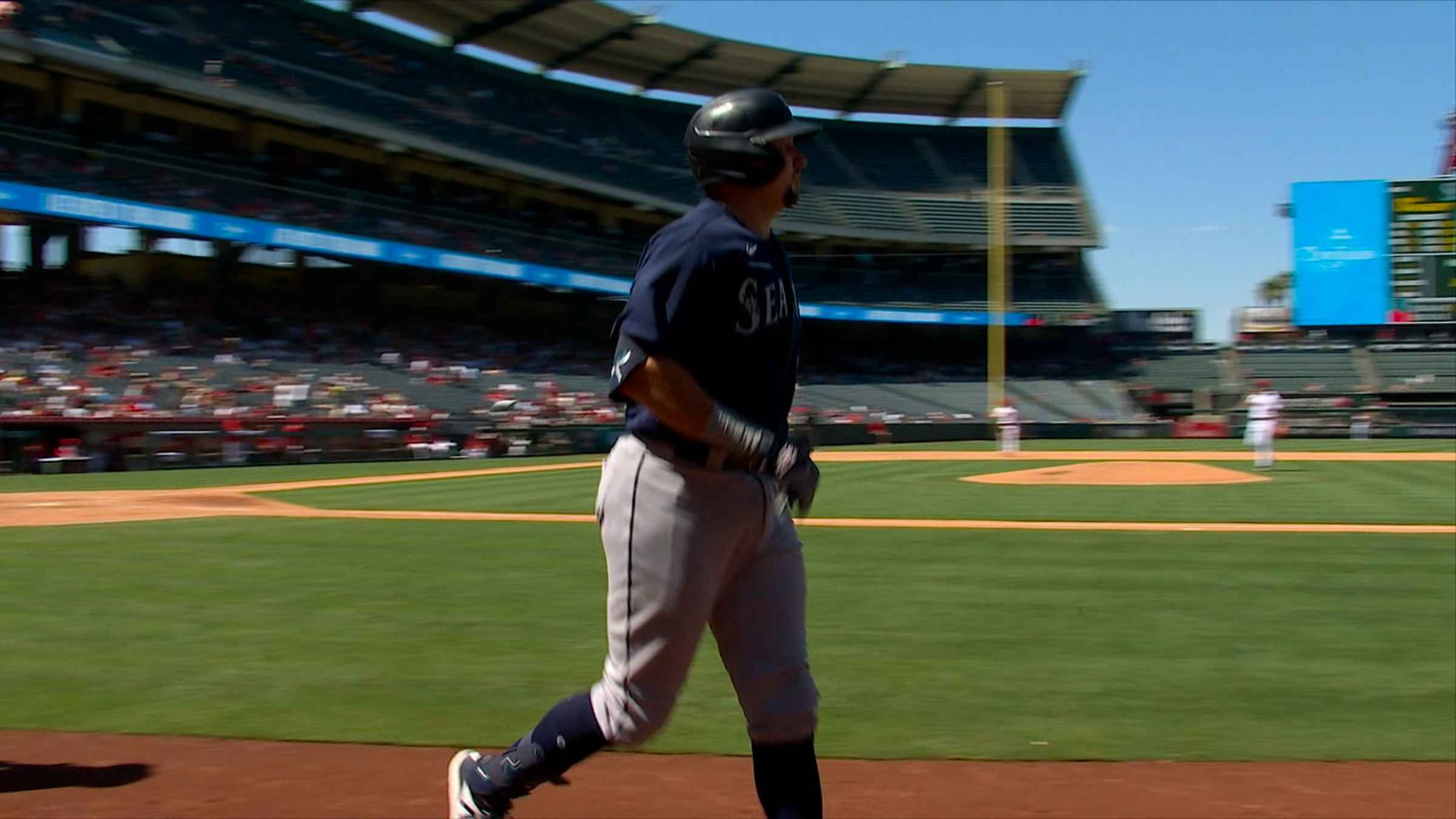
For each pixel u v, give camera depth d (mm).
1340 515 13773
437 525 13344
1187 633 6754
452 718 4938
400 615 7453
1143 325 53875
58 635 6770
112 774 4152
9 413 25062
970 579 8938
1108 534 12000
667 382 2361
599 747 2705
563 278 41406
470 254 37938
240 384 31125
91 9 33375
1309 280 42625
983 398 49625
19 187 26484
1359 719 4910
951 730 4730
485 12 42812
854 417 45344
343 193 39125
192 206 32094
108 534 12328
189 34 36125
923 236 52969
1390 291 41875
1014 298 54688
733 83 51938
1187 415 49812
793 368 2701
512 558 10367
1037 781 4086
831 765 4277
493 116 45438
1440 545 10883
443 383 36906
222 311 35344
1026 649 6324
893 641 6566
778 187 2588
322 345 36188
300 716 4953
